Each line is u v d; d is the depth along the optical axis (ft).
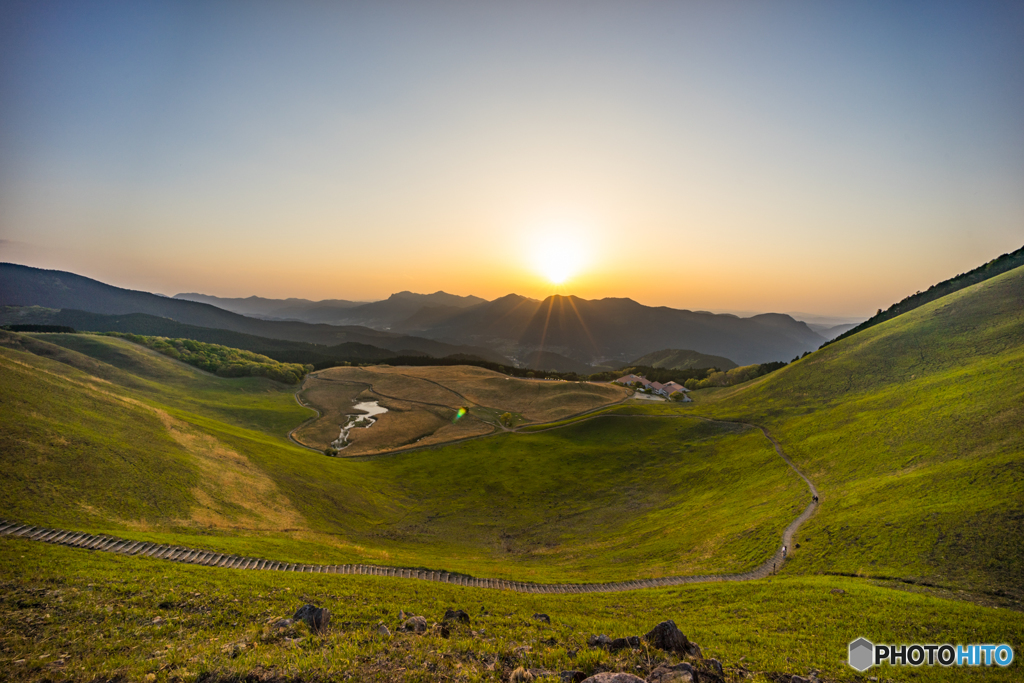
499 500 278.87
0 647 61.05
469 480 309.42
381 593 100.68
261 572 109.50
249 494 199.93
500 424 442.09
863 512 155.53
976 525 124.36
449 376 646.33
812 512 173.17
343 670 56.24
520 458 349.61
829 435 262.47
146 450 193.67
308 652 62.03
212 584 93.45
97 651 61.87
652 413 441.68
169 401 409.69
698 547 174.91
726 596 120.67
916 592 110.22
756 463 262.88
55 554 98.99
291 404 503.61
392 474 320.50
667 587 135.44
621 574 161.89
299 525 189.26
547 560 196.75
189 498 170.50
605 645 69.15
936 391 249.55
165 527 143.84
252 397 506.48
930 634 86.22
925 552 123.03
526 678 54.29
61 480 144.97
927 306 413.18
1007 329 295.07
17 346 415.44
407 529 229.04
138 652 62.13
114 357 503.20
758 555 152.87
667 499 259.80
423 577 139.85
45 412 186.60
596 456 346.33
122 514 141.49
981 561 113.91
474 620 85.20
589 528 236.02
